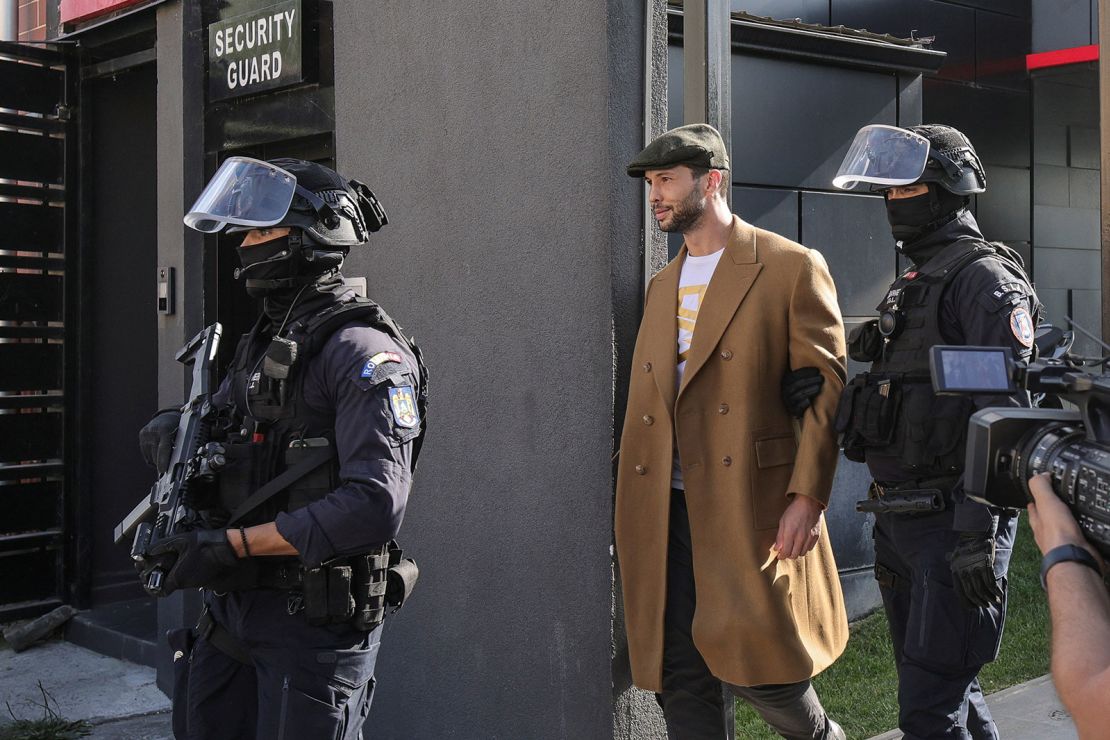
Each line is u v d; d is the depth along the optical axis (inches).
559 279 132.4
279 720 94.7
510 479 138.8
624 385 127.9
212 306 195.3
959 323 112.3
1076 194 342.3
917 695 111.3
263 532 92.2
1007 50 327.0
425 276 151.0
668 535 115.6
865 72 211.2
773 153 198.2
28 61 225.0
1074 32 326.0
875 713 158.7
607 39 126.2
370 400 93.7
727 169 119.5
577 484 130.3
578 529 130.1
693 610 116.1
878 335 119.3
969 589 104.0
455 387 146.6
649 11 129.4
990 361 60.2
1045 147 335.3
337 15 165.3
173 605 193.6
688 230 117.3
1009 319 108.0
